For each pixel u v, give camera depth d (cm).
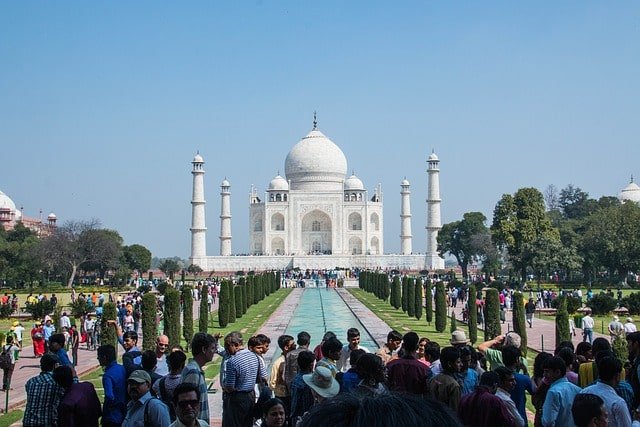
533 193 13962
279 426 1606
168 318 4997
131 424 1756
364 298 11731
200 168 19725
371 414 560
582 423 1327
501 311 7738
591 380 1911
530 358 5016
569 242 15725
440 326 6894
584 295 12150
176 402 1484
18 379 4378
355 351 2105
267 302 10931
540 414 1820
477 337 6544
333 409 573
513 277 16662
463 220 18762
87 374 4522
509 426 1438
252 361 2108
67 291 13675
